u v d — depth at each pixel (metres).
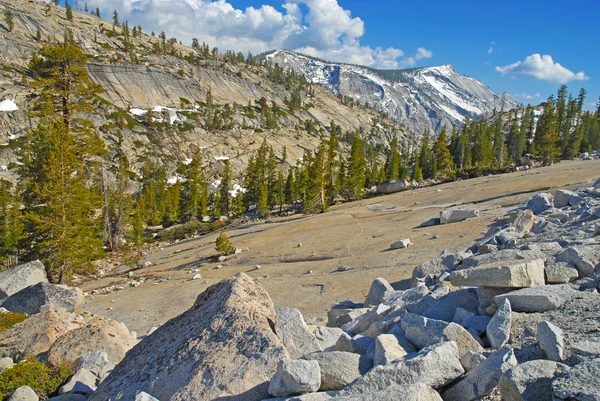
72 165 31.94
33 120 109.38
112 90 158.38
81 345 10.29
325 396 4.49
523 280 6.69
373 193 74.25
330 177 71.50
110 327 11.02
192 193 90.06
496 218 24.41
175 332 6.93
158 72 178.75
